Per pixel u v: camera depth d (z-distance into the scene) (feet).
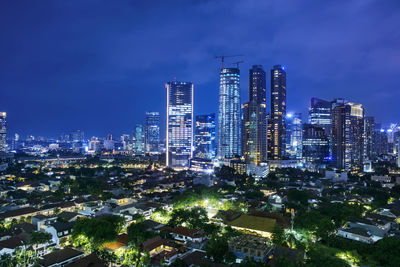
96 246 416.87
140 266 370.12
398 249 404.77
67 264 369.91
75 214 604.49
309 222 515.50
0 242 436.35
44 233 442.09
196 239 472.44
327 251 425.28
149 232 472.85
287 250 410.52
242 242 426.51
